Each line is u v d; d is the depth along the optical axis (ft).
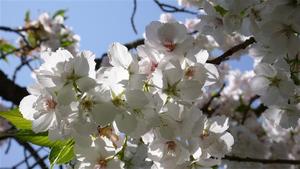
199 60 1.96
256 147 3.67
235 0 2.26
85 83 1.78
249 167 3.61
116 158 1.94
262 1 2.28
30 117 1.90
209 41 3.58
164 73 1.86
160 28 1.93
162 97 1.87
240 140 3.67
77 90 1.80
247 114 4.60
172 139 1.89
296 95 2.29
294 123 2.39
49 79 1.80
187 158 1.95
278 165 4.00
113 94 1.82
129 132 1.82
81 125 1.79
